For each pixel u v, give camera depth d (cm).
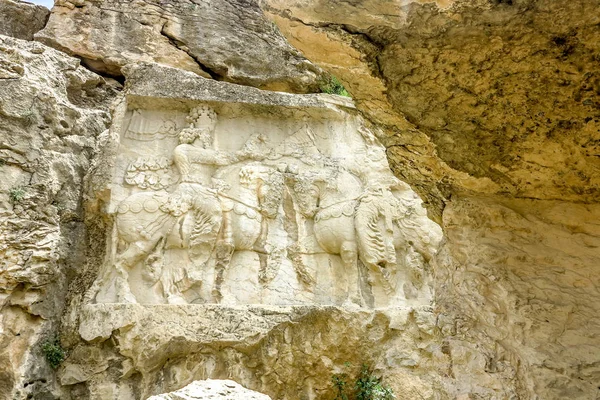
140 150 700
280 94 762
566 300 319
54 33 893
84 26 914
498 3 218
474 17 229
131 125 711
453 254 380
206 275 636
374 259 679
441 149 334
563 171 302
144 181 675
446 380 422
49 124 679
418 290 701
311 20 267
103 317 578
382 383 625
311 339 618
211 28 979
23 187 611
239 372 587
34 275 577
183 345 577
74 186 675
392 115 330
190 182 676
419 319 656
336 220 696
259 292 653
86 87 834
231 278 651
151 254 634
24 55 711
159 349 570
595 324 305
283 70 975
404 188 756
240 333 590
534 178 323
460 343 374
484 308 357
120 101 716
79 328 584
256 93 753
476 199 370
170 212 651
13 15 934
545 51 233
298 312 619
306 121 773
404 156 375
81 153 713
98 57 901
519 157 307
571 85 243
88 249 652
